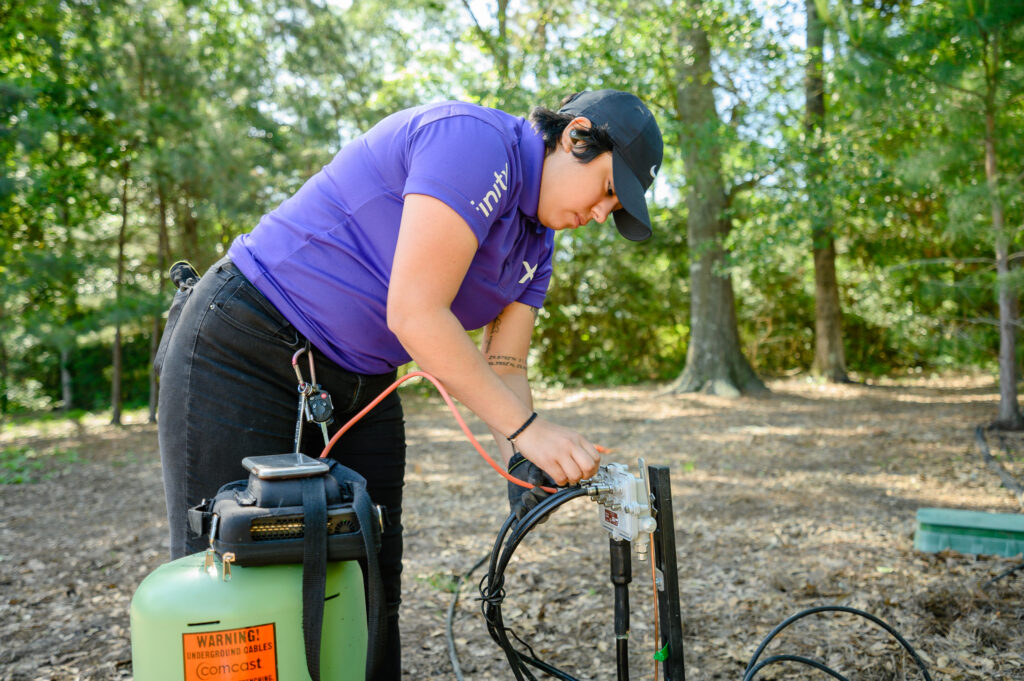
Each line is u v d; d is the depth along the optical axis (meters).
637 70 10.71
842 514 4.75
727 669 2.59
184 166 9.62
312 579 1.27
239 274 1.62
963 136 6.93
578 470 1.43
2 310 10.24
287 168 12.19
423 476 6.63
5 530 5.12
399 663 1.94
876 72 6.57
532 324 1.96
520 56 11.68
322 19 14.32
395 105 14.41
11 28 10.66
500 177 1.45
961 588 3.11
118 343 11.55
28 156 10.03
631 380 15.41
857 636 2.77
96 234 11.38
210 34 13.59
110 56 10.16
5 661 2.86
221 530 1.27
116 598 3.60
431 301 1.37
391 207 1.55
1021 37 6.19
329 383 1.68
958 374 14.80
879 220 10.45
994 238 7.11
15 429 11.53
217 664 1.27
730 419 9.59
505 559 1.63
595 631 2.99
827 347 13.91
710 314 12.34
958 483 5.55
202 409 1.59
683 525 4.61
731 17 10.35
